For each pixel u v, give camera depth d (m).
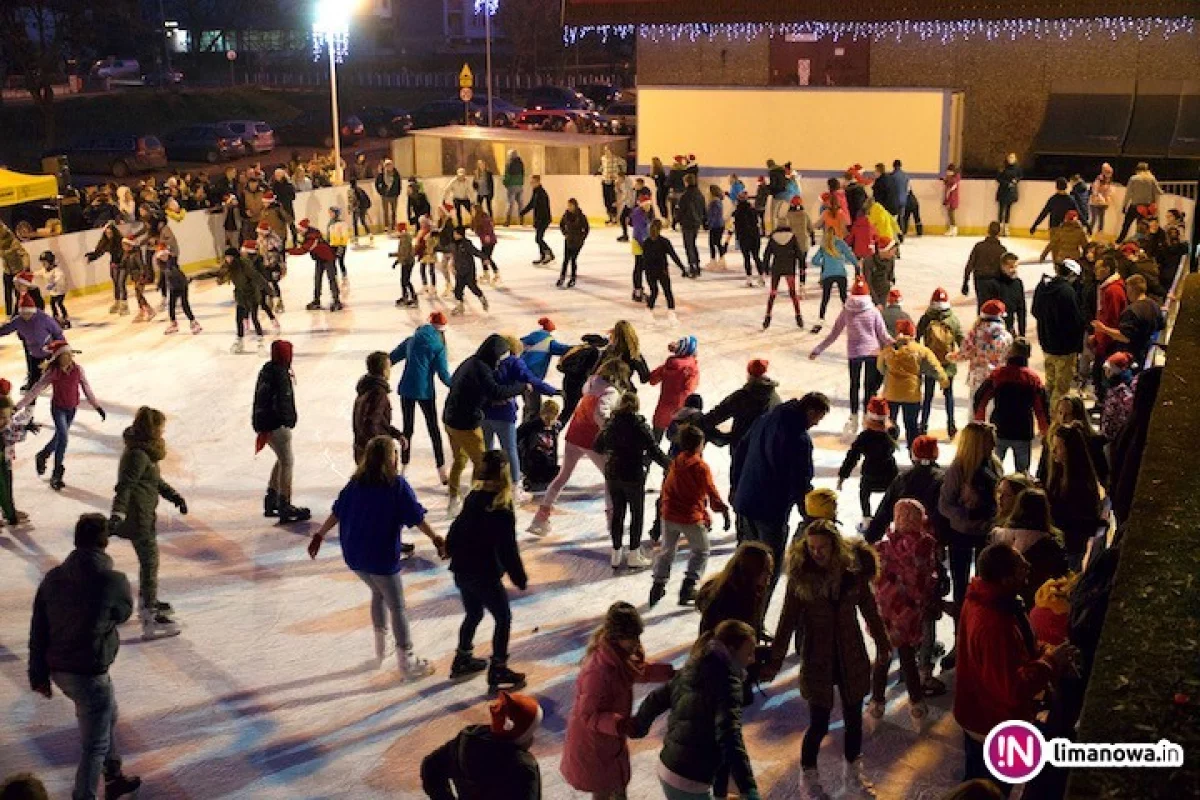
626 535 11.95
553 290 23.95
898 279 24.06
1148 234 19.44
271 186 29.47
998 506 8.61
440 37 97.31
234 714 8.92
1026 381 11.49
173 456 14.87
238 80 82.31
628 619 6.60
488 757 5.86
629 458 10.80
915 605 8.06
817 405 9.15
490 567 8.81
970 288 23.19
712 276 25.14
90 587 7.48
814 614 7.29
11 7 54.97
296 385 17.81
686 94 32.12
